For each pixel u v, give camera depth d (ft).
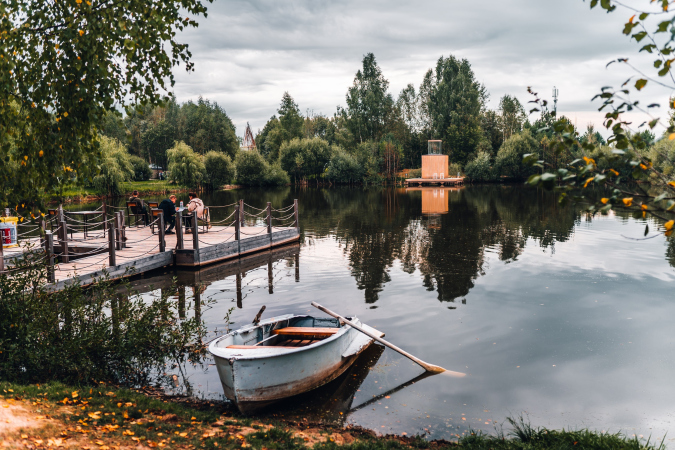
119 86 21.97
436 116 258.16
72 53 20.36
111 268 43.83
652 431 19.84
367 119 264.11
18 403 17.30
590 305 36.94
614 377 24.89
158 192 179.11
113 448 15.17
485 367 26.43
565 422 20.68
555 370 25.77
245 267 52.29
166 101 22.95
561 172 10.79
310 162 236.22
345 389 24.30
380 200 136.56
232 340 25.05
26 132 21.54
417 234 72.90
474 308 36.60
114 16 20.45
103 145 147.95
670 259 53.11
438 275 47.09
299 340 27.84
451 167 233.35
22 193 21.86
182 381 24.81
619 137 11.09
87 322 24.79
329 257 57.11
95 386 22.29
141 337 24.88
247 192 187.01
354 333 29.12
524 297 39.27
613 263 51.42
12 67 19.86
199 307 37.52
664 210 10.11
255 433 18.20
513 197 138.82
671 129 10.88
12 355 21.17
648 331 31.22
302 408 22.47
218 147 293.02
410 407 22.31
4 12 19.74
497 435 19.60
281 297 40.29
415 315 35.14
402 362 27.37
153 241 58.54
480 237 69.36
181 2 23.56
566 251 58.39
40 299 24.50
